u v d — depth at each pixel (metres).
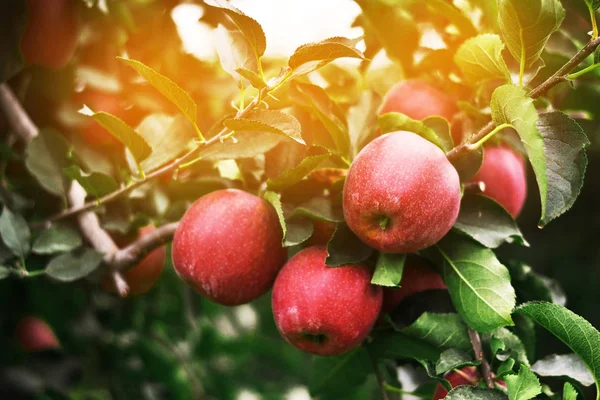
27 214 1.28
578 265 2.46
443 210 1.06
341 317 1.08
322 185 1.12
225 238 1.11
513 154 1.19
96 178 1.17
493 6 1.15
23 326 1.44
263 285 1.13
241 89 1.11
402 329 1.10
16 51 1.27
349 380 1.20
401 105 1.16
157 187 1.23
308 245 1.13
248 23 1.06
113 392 1.40
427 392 1.18
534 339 1.12
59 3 1.27
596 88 1.22
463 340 1.09
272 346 1.51
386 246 1.07
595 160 2.38
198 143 1.16
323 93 1.14
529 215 2.52
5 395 1.36
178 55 1.30
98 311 1.40
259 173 1.17
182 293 1.45
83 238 1.21
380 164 1.06
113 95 1.29
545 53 1.15
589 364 1.03
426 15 1.20
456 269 1.09
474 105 1.16
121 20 1.30
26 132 1.26
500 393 1.03
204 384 1.46
